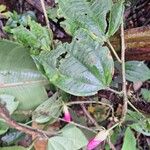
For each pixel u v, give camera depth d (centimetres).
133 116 22
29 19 22
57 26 27
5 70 21
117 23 20
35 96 21
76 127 21
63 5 21
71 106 25
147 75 23
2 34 27
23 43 22
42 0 23
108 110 26
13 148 22
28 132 20
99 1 20
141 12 28
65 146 20
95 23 20
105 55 20
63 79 20
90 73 20
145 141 27
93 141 20
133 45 24
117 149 26
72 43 20
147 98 25
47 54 20
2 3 28
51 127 22
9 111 20
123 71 21
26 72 21
